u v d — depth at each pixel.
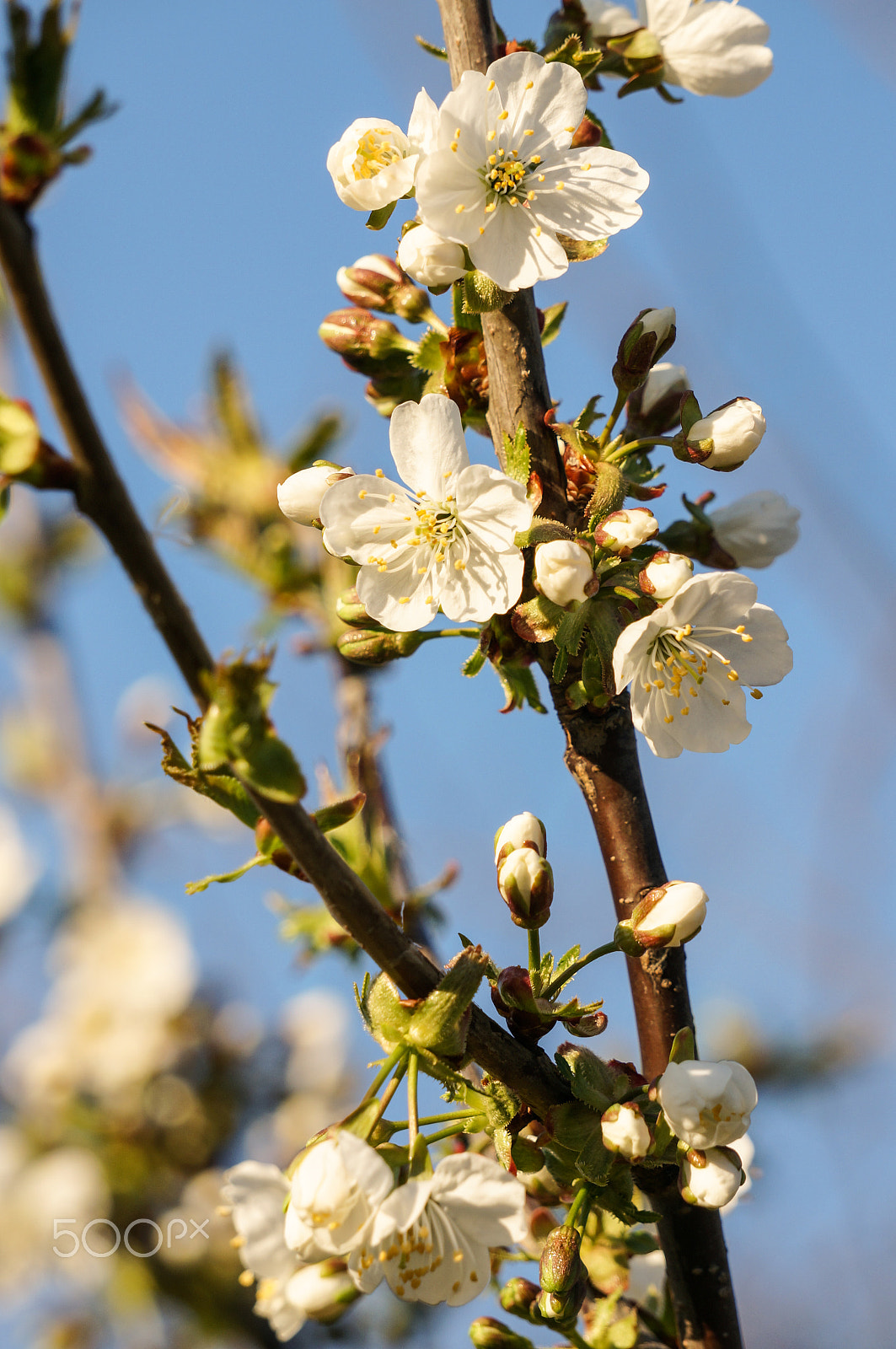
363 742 0.76
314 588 0.78
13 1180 0.87
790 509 0.69
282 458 0.80
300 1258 0.62
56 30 0.60
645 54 0.69
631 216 0.65
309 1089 0.92
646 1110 0.64
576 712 0.66
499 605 0.64
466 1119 0.63
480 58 0.66
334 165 0.65
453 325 0.66
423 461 0.65
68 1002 0.95
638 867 0.65
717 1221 0.65
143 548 0.60
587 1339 0.66
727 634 0.66
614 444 0.66
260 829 0.63
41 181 0.60
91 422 0.60
